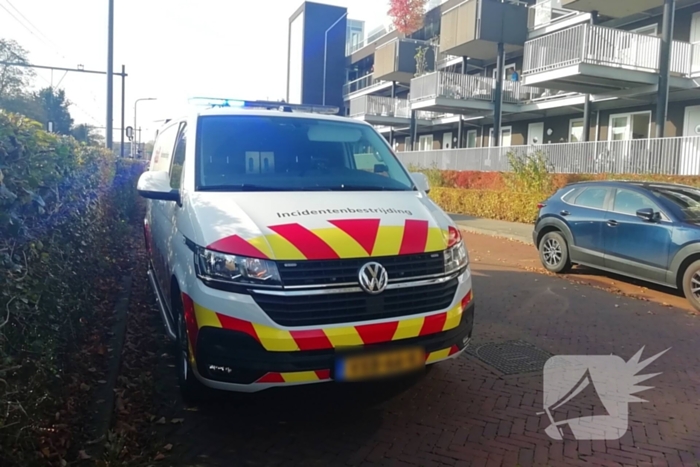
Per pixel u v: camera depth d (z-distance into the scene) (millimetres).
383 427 3945
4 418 2719
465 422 4039
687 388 4699
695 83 16688
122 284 7516
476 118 26359
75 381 4301
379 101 30312
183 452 3566
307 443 3713
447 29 25234
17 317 3350
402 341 3576
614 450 3697
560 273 9438
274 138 4855
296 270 3410
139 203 18312
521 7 23250
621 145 16000
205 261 3557
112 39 17734
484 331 6145
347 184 4566
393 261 3613
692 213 7719
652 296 7910
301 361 3369
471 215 18609
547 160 17516
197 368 3576
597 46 16484
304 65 44406
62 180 4980
